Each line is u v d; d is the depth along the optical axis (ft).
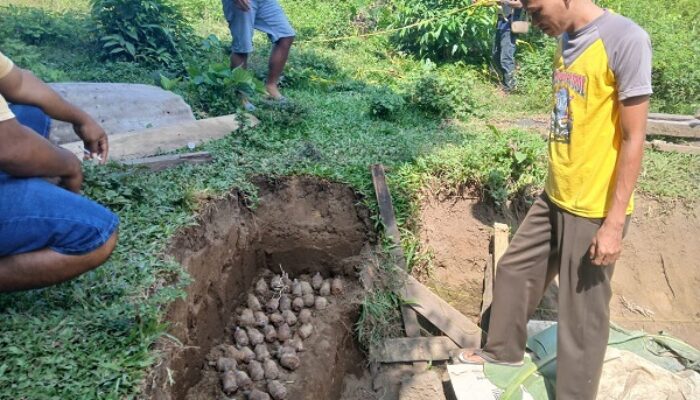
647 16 32.07
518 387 12.29
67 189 9.69
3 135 8.13
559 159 10.93
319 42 33.78
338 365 13.94
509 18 28.30
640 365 12.40
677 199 18.51
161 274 11.06
